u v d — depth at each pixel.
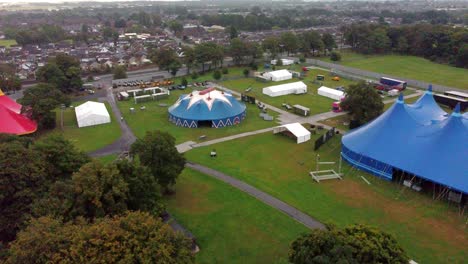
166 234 31.58
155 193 45.41
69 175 49.38
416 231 46.16
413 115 66.81
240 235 45.41
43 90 86.50
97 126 87.50
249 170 63.81
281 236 45.19
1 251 34.91
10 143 47.88
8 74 124.38
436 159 54.62
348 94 83.50
